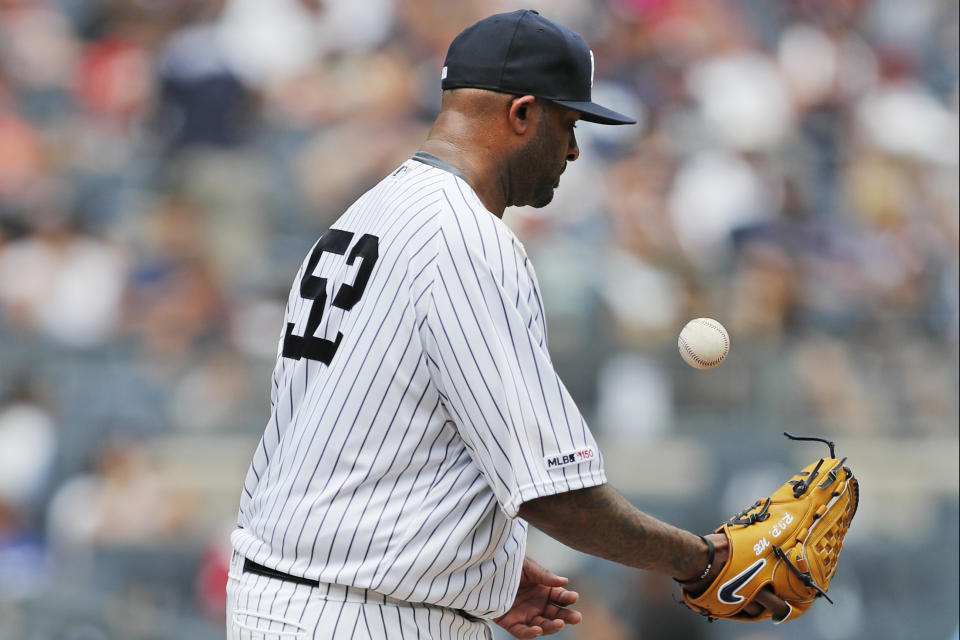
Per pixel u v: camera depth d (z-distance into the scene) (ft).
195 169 101.24
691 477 81.35
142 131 107.24
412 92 108.47
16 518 81.82
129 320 90.74
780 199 103.55
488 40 26.73
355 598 25.12
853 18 128.57
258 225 98.58
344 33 113.60
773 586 27.61
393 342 25.09
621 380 83.20
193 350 87.92
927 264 103.60
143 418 84.23
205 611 79.00
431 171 26.45
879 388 85.66
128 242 97.09
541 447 24.75
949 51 130.52
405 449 25.12
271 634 25.39
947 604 81.56
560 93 26.68
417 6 115.44
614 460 81.56
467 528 25.36
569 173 96.07
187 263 94.02
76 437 83.56
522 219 90.53
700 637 73.92
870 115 116.88
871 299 95.35
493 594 26.48
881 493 82.79
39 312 93.66
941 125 118.73
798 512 27.96
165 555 80.69
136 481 82.07
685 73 114.01
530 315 25.52
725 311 88.48
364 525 24.94
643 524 25.89
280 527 25.46
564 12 118.01
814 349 85.97
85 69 116.78
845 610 79.97
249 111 105.09
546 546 76.13
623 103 107.86
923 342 88.74
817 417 83.20
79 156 107.45
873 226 105.40
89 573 80.07
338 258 26.66
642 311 86.02
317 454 25.29
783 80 118.52
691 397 83.20
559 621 31.65
